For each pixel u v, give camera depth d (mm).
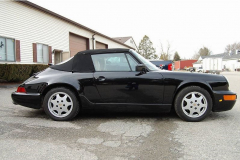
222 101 3199
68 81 3291
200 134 2654
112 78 3252
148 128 2932
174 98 3285
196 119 3215
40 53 12469
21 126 3031
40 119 3439
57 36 14156
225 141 2410
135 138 2531
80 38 18094
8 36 10203
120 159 1967
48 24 13148
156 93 3219
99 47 22484
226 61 53156
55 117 3324
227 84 3268
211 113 3814
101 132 2766
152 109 3271
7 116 3627
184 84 3209
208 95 3174
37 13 12133
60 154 2072
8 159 1962
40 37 12430
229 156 2018
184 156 2025
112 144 2338
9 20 10242
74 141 2430
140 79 3215
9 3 10219
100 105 3305
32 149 2193
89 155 2051
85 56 3477
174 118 3467
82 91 3283
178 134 2662
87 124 3152
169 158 1987
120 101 3271
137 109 3279
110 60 3404
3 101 5047
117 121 3316
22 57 11039
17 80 8664
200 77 3240
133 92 3230
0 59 9781
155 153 2098
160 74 3246
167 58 45188
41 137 2562
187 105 3215
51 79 3342
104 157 2008
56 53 14680
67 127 2992
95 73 3326
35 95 3340
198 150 2162
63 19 14547
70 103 3312
